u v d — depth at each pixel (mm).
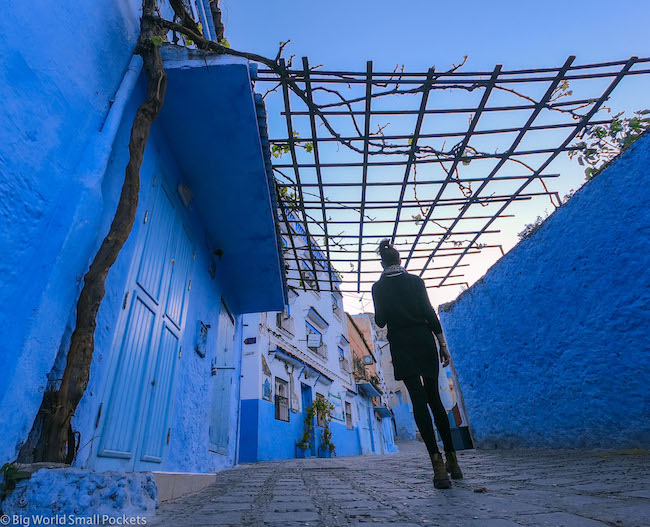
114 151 2461
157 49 2803
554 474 2498
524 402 5449
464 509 1565
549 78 3045
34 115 1735
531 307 5297
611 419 4062
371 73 2996
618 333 4000
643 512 1310
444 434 2609
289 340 12156
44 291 1671
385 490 2299
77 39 2129
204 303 4820
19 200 1610
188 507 1876
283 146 3592
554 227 4863
